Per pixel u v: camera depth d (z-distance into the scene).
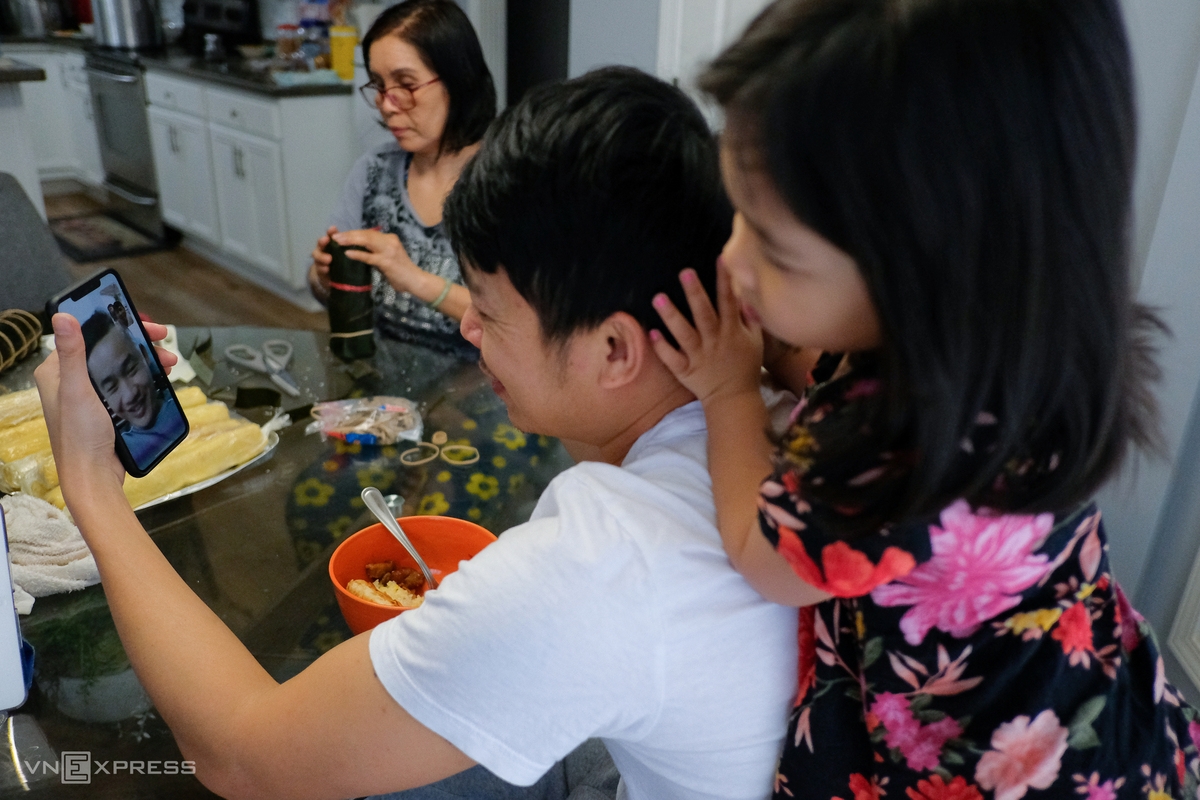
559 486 0.57
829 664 0.56
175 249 4.64
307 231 3.80
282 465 1.12
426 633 0.53
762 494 0.51
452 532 0.91
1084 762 0.54
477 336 0.66
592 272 0.54
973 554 0.49
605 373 0.59
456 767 0.55
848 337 0.45
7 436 1.03
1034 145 0.38
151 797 0.66
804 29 0.40
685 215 0.54
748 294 0.47
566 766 0.90
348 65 3.67
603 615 0.51
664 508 0.56
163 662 0.61
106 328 0.79
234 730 0.58
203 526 0.99
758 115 0.40
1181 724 0.63
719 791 0.60
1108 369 0.43
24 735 0.71
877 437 0.45
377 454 1.16
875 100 0.37
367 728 0.54
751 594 0.56
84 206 5.25
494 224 0.54
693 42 2.92
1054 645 0.54
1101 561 0.56
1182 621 1.52
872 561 0.48
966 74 0.37
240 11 4.24
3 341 1.28
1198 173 1.43
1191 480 1.52
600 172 0.52
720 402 0.58
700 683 0.55
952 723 0.53
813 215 0.40
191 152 4.20
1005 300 0.40
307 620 0.85
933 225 0.38
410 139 1.80
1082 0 0.38
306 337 1.52
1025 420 0.43
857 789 0.56
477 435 1.23
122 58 4.44
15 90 2.61
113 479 0.70
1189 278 1.47
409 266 1.49
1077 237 0.40
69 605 0.86
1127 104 0.40
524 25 3.59
